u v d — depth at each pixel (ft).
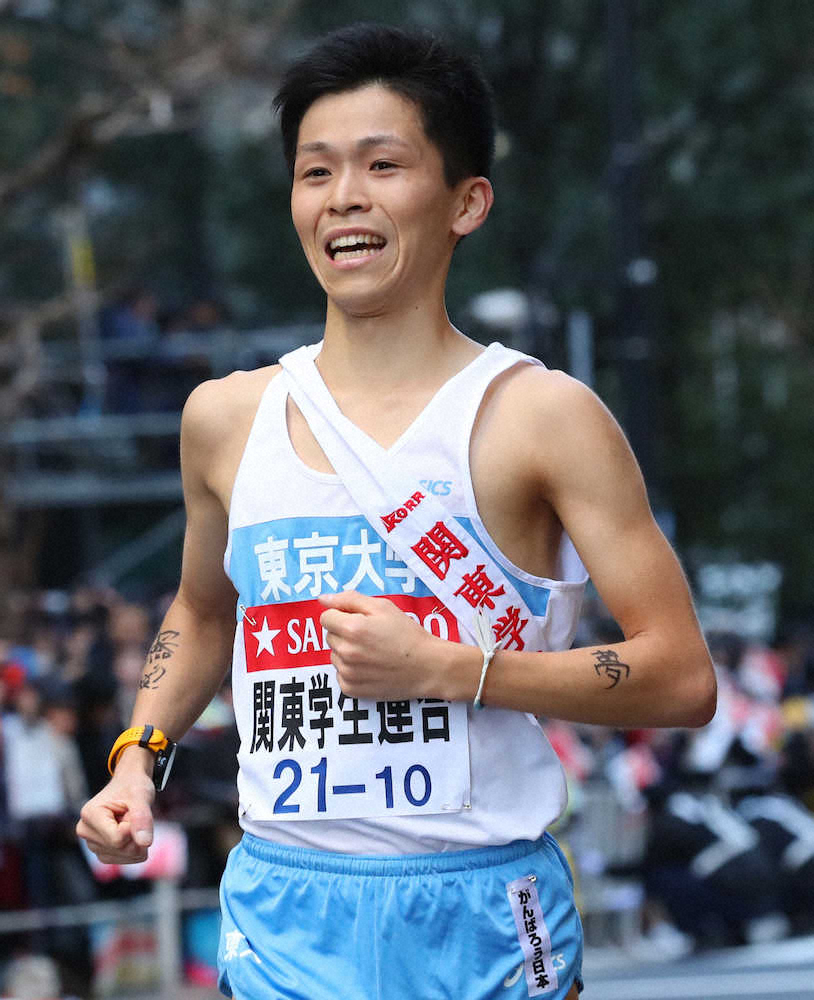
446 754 14.87
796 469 125.39
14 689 47.83
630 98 73.87
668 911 59.31
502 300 74.49
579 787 59.06
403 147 15.16
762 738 72.18
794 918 61.00
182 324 78.95
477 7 111.14
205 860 48.80
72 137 73.00
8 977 45.85
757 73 111.96
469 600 14.92
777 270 118.11
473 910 14.89
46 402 77.46
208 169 118.93
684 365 123.65
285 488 15.28
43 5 94.58
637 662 14.88
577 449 15.06
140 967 47.14
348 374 15.53
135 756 16.37
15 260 108.58
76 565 94.22
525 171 112.88
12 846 46.42
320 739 14.99
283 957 15.15
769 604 126.93
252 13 85.20
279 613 15.23
